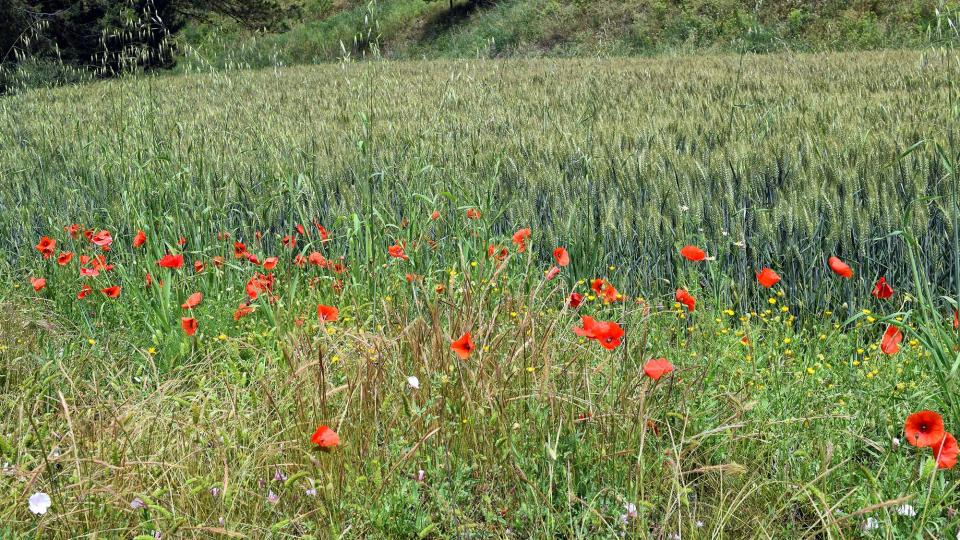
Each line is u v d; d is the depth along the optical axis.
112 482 2.81
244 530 2.72
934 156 5.15
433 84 16.22
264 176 6.68
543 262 5.43
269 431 3.26
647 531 2.68
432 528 2.75
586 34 27.48
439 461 3.09
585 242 5.12
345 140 8.26
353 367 3.56
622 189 5.65
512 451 2.91
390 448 3.08
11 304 4.76
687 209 4.98
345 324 4.31
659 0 26.61
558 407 3.16
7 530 2.54
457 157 6.86
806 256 4.73
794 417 3.17
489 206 5.31
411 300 4.50
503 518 2.89
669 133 7.53
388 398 3.15
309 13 37.53
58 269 5.45
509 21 29.92
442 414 3.15
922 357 3.65
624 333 3.30
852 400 3.30
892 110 8.11
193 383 4.07
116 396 3.87
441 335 3.43
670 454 2.89
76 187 7.14
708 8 25.56
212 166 6.90
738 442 3.07
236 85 19.72
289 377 3.38
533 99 12.40
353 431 3.11
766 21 24.12
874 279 4.69
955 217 3.53
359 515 2.81
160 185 5.59
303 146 7.86
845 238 4.56
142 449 3.09
